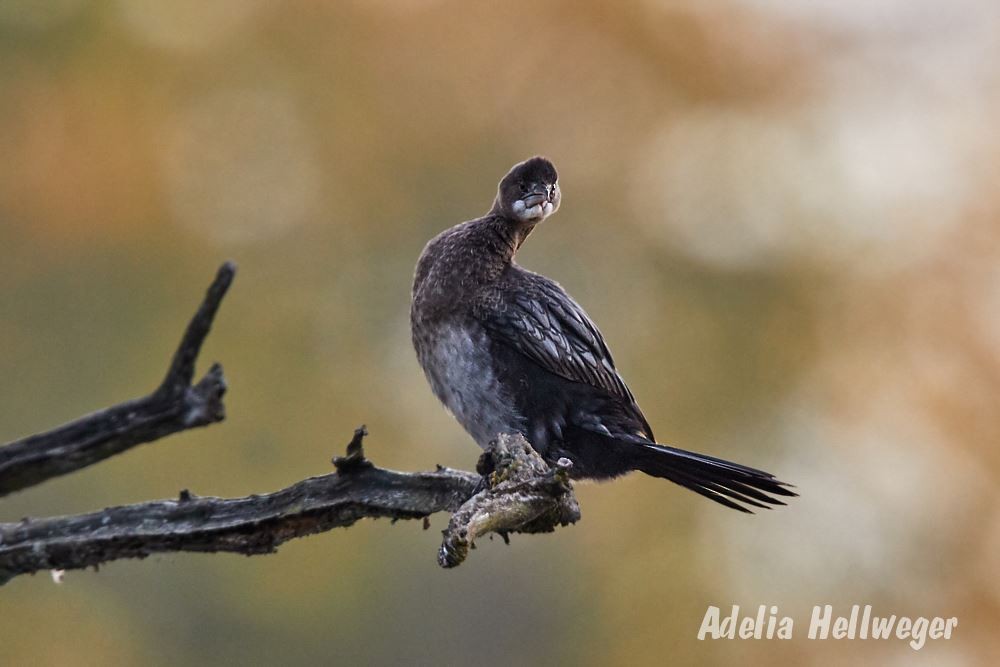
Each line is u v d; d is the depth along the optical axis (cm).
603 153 1680
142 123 1686
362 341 1609
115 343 1617
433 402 1533
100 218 1664
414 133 1692
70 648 1375
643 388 1544
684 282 1614
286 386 1578
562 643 1388
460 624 1386
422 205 1670
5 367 1578
